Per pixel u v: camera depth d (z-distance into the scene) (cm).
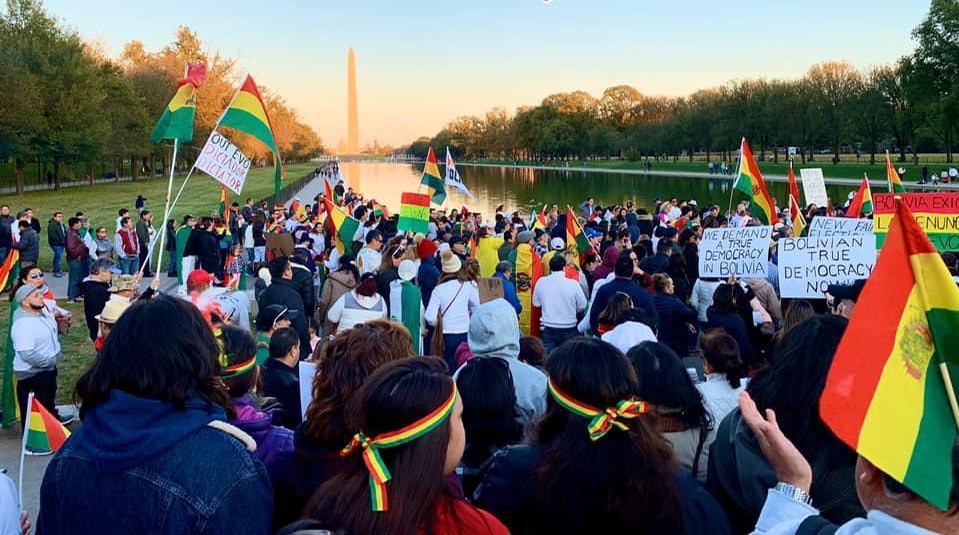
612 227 1841
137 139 7019
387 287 1010
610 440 269
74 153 5791
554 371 279
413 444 221
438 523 224
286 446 328
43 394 741
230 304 787
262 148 6950
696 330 824
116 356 230
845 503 282
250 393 407
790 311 555
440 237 1647
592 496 264
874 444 171
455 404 237
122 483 216
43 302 737
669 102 14262
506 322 482
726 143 9456
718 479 305
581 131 14500
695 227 1552
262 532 228
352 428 259
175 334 234
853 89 7912
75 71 5706
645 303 738
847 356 180
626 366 276
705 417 353
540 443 299
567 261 1155
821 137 8294
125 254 1906
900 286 178
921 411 170
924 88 6100
